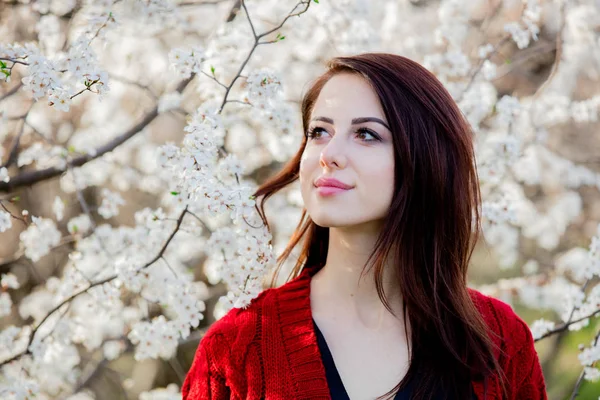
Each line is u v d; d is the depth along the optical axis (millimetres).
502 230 3295
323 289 1519
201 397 1459
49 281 2738
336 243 1495
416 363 1430
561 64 3084
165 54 3115
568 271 3379
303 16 2766
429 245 1488
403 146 1403
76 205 3199
